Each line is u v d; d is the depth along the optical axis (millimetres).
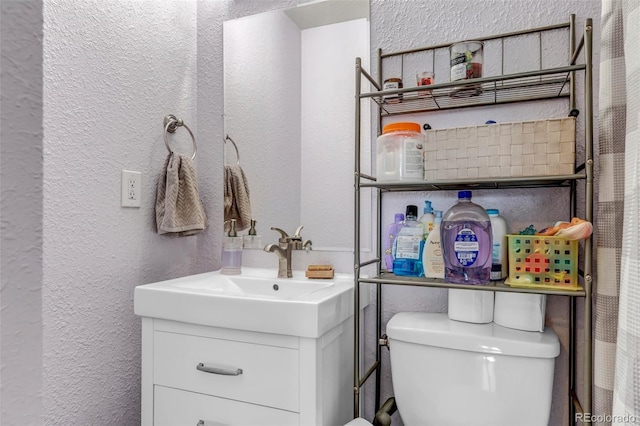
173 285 1177
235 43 1517
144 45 1315
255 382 958
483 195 1188
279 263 1316
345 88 1356
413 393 1045
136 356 1265
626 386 569
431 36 1249
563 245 908
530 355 930
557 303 1101
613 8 836
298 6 1422
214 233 1528
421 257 1114
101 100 1156
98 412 1135
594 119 1084
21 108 352
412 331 1043
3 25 340
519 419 943
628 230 628
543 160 917
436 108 1241
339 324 1073
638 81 631
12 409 341
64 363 1044
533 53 1137
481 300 1068
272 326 922
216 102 1541
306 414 906
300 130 1414
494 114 1187
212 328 1006
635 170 605
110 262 1182
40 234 365
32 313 356
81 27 1096
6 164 341
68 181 1058
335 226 1363
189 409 1029
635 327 567
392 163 1071
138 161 1286
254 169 1479
